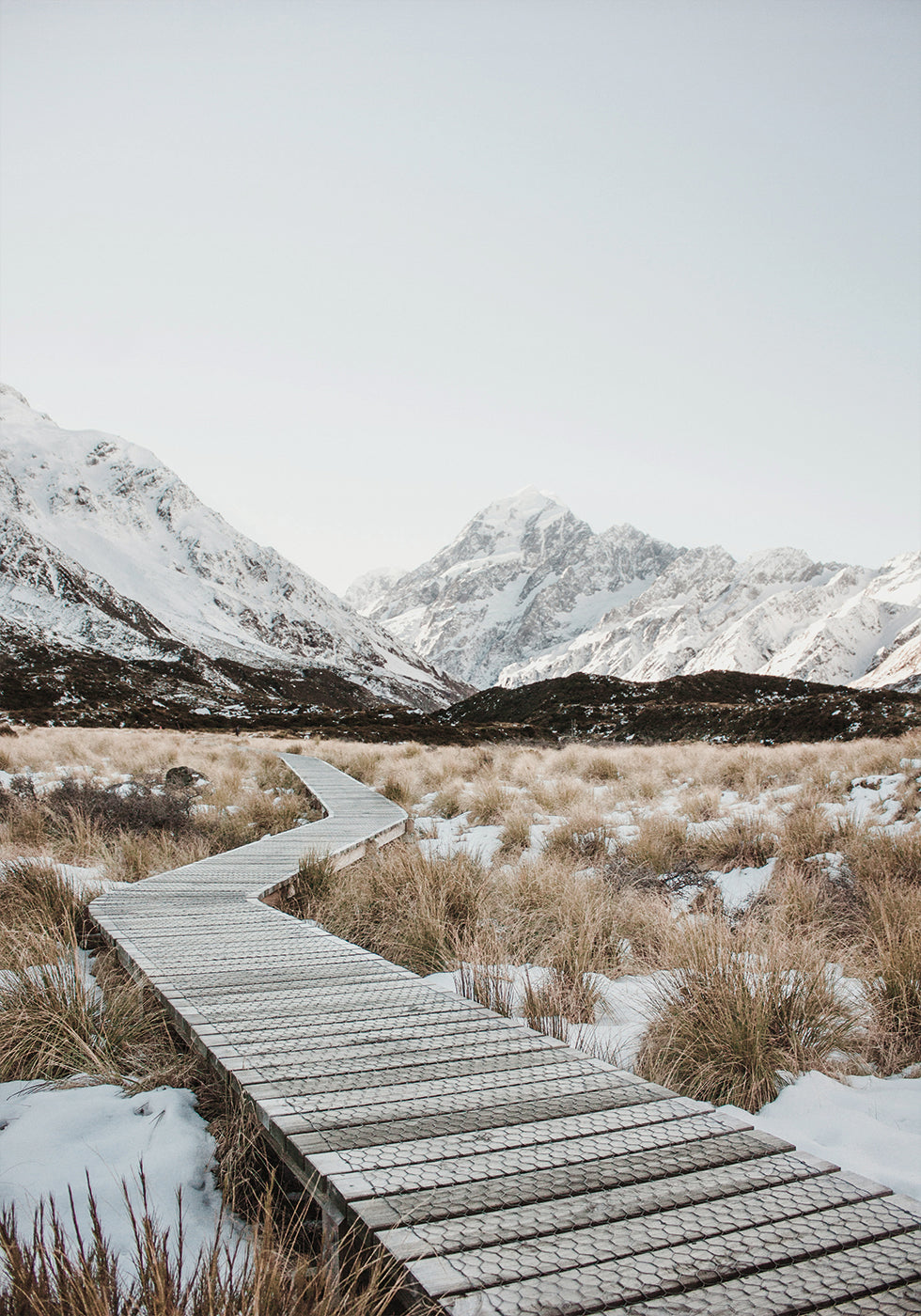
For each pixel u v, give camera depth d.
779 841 8.45
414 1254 1.85
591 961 5.42
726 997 4.12
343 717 65.06
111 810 10.67
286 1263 2.13
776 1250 1.89
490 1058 3.28
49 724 53.38
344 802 13.98
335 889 7.40
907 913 5.62
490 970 5.18
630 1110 2.74
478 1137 2.50
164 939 5.31
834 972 5.08
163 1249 2.06
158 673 143.75
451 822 12.78
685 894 7.62
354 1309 1.89
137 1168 2.88
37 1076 3.72
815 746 17.73
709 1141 2.49
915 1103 3.59
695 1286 1.76
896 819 9.22
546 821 12.06
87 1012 4.16
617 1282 1.76
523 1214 2.03
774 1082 3.78
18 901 5.95
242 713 101.88
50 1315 1.88
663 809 12.14
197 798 14.10
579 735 48.41
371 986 4.35
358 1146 2.43
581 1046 4.02
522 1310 1.66
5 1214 2.51
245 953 5.00
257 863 8.26
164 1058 3.87
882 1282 1.77
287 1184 2.84
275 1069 3.12
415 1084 2.98
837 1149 3.05
